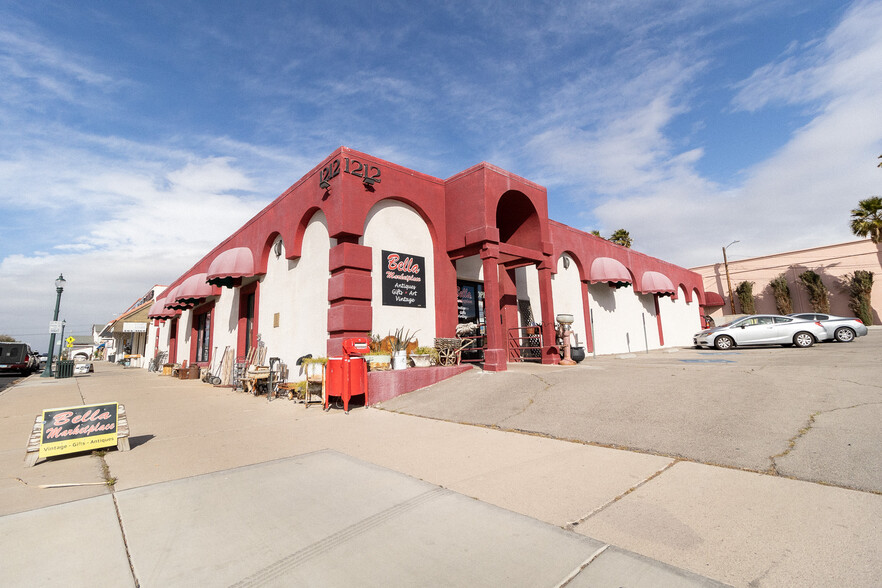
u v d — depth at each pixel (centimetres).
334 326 1026
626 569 259
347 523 336
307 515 353
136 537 316
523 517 339
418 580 253
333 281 1048
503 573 258
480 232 1130
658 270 2409
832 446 444
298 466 495
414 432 659
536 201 1324
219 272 1491
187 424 777
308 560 280
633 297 2172
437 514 349
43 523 342
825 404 566
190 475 471
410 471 468
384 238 1126
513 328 1437
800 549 275
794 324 1555
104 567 274
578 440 567
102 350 6912
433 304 1218
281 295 1359
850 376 703
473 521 334
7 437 700
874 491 354
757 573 250
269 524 337
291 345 1263
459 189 1220
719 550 278
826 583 238
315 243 1194
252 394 1252
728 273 3641
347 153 1055
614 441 544
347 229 1020
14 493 420
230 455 554
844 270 3238
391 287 1120
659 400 661
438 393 905
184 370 2006
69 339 3012
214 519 347
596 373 912
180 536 318
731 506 344
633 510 345
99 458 549
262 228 1505
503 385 880
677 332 2553
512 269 1470
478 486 414
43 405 1085
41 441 531
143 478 464
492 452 532
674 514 335
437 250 1225
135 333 4544
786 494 362
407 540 305
